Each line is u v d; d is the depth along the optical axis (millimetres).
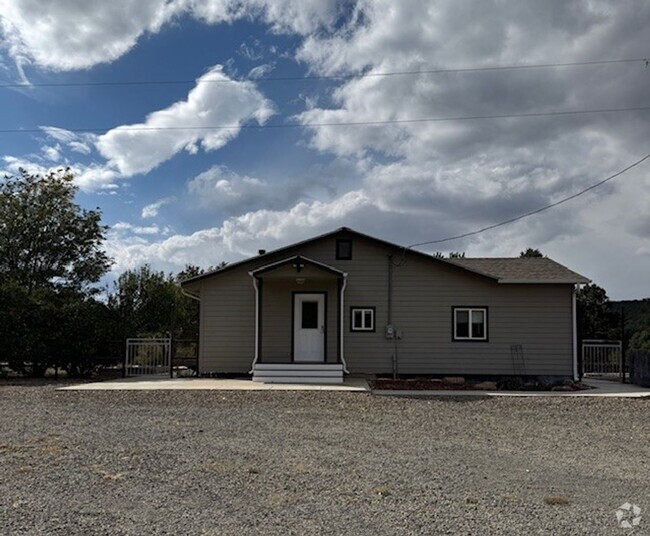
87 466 7164
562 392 16328
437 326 19312
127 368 20312
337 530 5039
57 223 29688
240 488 6297
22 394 14633
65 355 19828
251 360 19281
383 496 6066
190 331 33156
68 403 13141
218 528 5047
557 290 19250
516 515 5508
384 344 19312
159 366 20281
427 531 5043
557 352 19062
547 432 10305
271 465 7391
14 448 8156
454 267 19266
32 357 19484
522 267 20703
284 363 17656
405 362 19250
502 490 6402
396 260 19531
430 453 8352
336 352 19297
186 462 7477
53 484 6316
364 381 18125
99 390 15320
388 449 8586
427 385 17156
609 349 22312
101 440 8875
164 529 5004
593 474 7227
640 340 31484
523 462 7867
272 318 19391
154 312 31859
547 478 6988
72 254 30047
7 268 28641
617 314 43688
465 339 19266
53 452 7914
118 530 4965
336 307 19438
